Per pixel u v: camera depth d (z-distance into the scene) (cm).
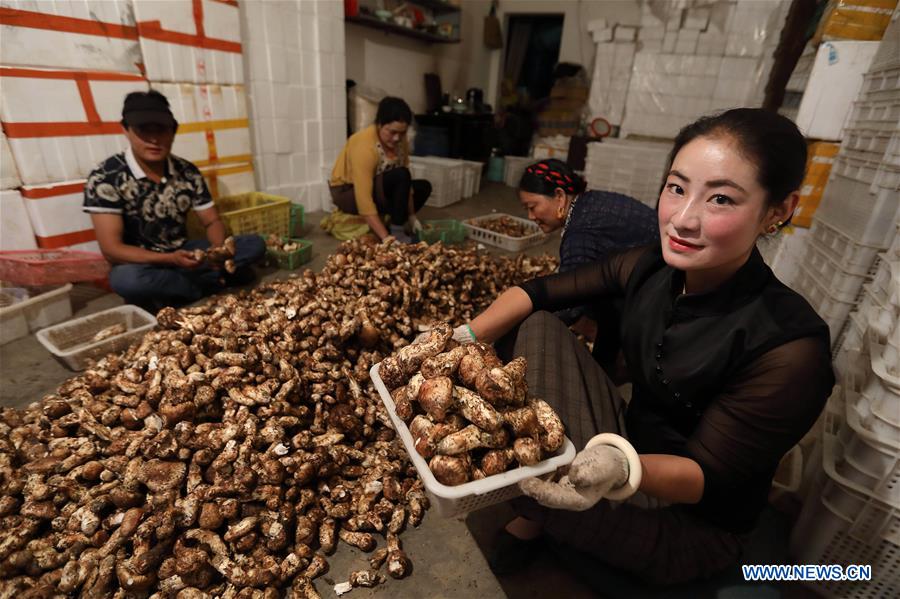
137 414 166
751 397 93
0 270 245
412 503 158
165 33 315
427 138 682
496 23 860
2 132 247
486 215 514
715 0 575
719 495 109
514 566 140
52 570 130
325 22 455
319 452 157
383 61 658
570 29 802
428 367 107
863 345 145
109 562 128
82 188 280
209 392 164
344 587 134
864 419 122
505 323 146
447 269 280
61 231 275
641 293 120
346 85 545
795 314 92
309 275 264
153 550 128
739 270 96
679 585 122
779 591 121
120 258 255
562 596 136
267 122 434
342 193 405
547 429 101
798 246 253
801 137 83
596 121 695
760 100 566
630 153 551
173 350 188
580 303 148
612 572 128
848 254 181
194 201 294
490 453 97
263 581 129
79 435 166
